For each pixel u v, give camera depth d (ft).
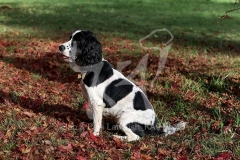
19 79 26.99
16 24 51.55
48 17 58.34
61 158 15.75
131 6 72.59
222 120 20.54
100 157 16.05
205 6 74.49
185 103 22.72
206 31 51.06
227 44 42.86
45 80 27.40
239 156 16.52
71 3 74.33
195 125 19.89
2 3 72.38
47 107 21.94
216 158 16.06
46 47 37.58
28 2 74.33
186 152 16.87
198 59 34.47
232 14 66.33
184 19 60.29
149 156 16.15
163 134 18.30
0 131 18.01
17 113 20.27
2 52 35.06
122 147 16.96
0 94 23.61
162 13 65.77
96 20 56.85
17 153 16.11
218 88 25.41
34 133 17.80
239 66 31.60
